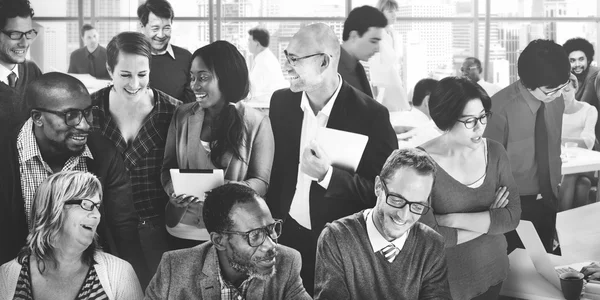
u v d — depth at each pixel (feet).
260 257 6.74
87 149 9.28
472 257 9.52
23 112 9.10
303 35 9.73
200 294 6.88
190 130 9.86
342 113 9.73
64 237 7.40
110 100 9.62
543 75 9.75
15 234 8.91
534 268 9.40
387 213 7.22
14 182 8.91
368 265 7.32
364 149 9.71
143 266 9.70
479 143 9.51
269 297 7.01
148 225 9.81
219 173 9.78
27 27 9.36
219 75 9.75
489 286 9.55
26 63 9.35
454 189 9.47
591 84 9.97
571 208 10.19
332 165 9.75
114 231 9.46
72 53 9.53
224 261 6.93
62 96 9.17
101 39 9.61
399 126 9.70
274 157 9.87
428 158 7.33
